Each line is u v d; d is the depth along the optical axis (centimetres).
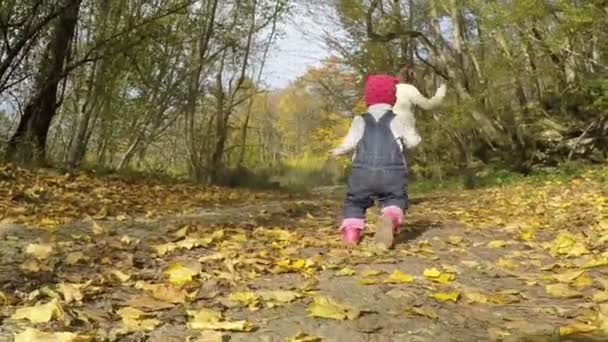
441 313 364
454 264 505
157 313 352
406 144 593
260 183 2927
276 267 473
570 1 1505
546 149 2008
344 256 532
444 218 839
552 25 1661
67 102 2241
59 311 326
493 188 1731
